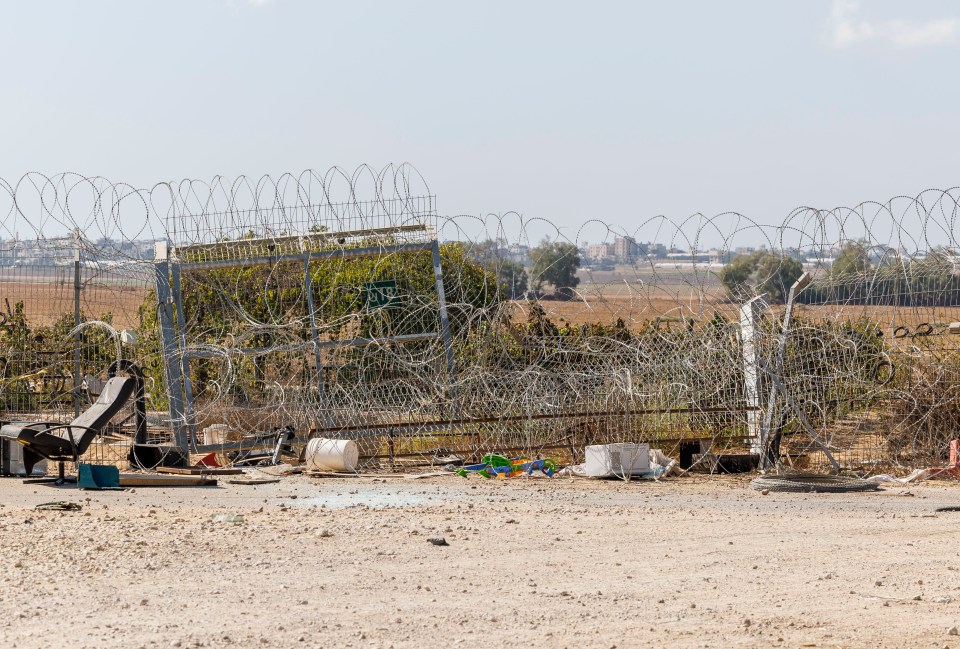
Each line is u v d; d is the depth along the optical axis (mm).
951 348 17141
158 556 10070
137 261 18812
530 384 17578
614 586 9078
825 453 16766
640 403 17469
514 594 8789
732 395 17781
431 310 20297
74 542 10664
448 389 18016
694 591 8922
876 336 17484
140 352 19391
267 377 20047
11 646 7199
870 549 10664
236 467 17828
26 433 15445
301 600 8500
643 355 17234
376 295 20312
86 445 15688
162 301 18938
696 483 15844
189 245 19922
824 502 13922
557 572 9609
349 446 16953
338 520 12172
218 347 18266
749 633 7668
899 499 14227
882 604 8500
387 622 7895
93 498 14320
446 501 13992
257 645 7285
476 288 21000
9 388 18922
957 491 14953
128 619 7898
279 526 11703
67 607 8227
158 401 20641
